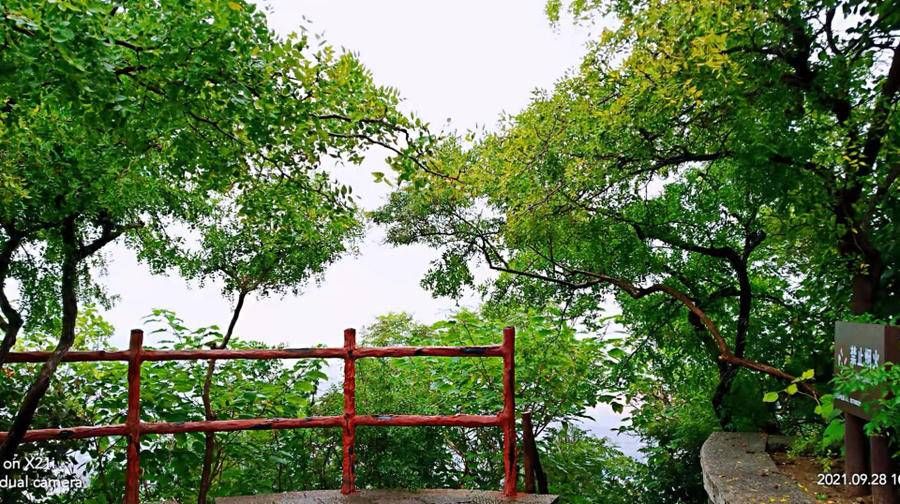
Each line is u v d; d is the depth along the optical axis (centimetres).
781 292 711
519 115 609
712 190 691
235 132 378
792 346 680
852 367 414
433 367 693
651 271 704
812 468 532
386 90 379
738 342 661
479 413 677
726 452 577
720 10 439
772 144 492
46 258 509
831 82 500
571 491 730
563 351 684
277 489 626
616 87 563
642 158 582
